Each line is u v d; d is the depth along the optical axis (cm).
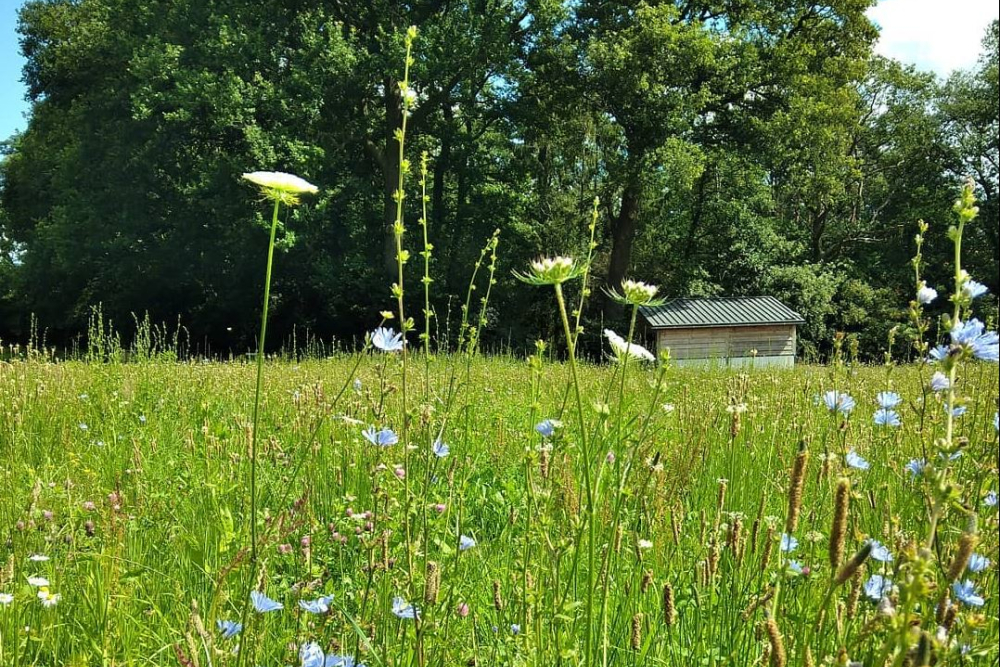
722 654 217
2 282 3603
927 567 125
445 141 2923
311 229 2559
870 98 4047
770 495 342
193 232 2627
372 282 2631
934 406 254
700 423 404
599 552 222
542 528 215
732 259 3069
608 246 3206
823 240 3969
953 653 135
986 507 181
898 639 126
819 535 229
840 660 143
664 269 3094
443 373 558
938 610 140
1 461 432
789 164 2938
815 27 2914
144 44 2481
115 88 2623
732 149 2838
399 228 240
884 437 321
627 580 243
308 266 2764
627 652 216
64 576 263
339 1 2644
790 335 2309
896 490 295
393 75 2427
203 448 415
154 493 356
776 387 587
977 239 3694
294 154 2314
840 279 3086
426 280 288
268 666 207
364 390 396
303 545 249
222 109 2284
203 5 2480
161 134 2470
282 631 230
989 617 146
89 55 2858
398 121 2598
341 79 2388
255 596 177
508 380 793
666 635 232
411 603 204
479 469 406
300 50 2431
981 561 165
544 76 2703
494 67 2647
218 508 289
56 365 841
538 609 204
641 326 2373
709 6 2889
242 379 763
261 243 2559
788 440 411
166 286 2894
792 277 2986
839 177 3234
